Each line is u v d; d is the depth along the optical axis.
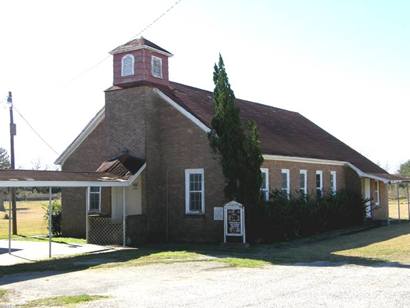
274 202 23.17
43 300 11.33
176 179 24.45
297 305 10.24
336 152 34.38
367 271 14.59
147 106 24.48
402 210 45.22
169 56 26.83
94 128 27.89
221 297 11.23
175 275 14.58
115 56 25.83
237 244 21.23
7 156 83.00
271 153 25.28
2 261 18.39
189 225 23.92
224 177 22.44
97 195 27.22
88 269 16.06
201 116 24.48
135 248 21.64
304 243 22.47
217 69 22.00
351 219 31.03
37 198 82.12
